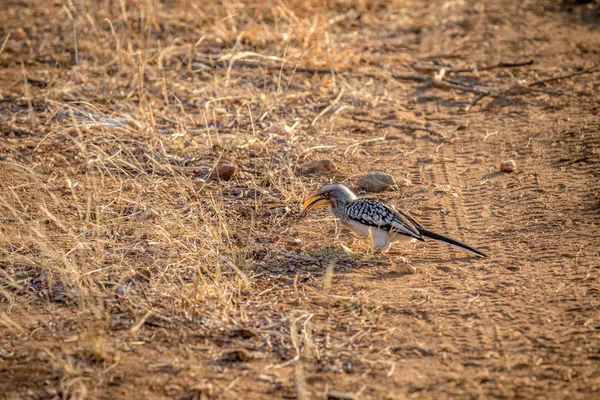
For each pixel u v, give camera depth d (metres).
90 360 8.48
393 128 16.36
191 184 13.34
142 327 9.12
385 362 8.46
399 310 9.55
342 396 7.79
